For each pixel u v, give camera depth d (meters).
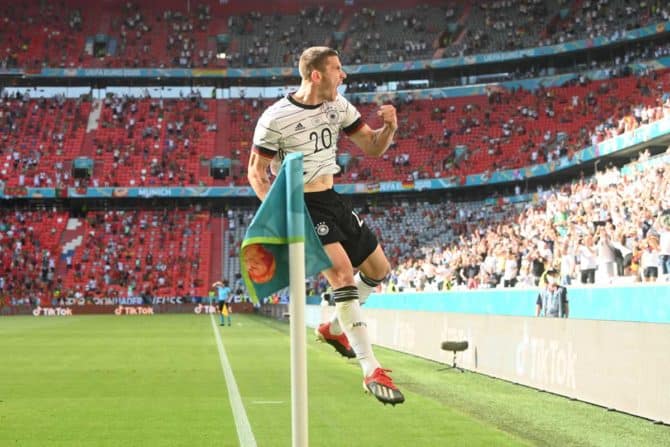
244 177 65.38
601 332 11.39
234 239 64.50
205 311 60.59
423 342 20.05
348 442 8.21
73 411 10.53
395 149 64.25
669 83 55.06
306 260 4.29
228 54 74.06
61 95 71.69
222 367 16.83
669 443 8.50
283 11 77.50
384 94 69.31
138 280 61.19
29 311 58.88
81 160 65.75
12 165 64.81
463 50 68.88
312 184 5.92
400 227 59.97
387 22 74.81
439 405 10.94
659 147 42.53
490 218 55.66
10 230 63.38
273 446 8.02
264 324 40.28
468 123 64.19
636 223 26.92
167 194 64.38
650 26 59.25
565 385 12.40
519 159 57.53
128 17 76.62
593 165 49.06
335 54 5.94
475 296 31.91
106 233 64.06
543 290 24.91
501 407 11.24
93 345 24.55
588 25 64.00
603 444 8.42
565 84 62.06
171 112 71.12
